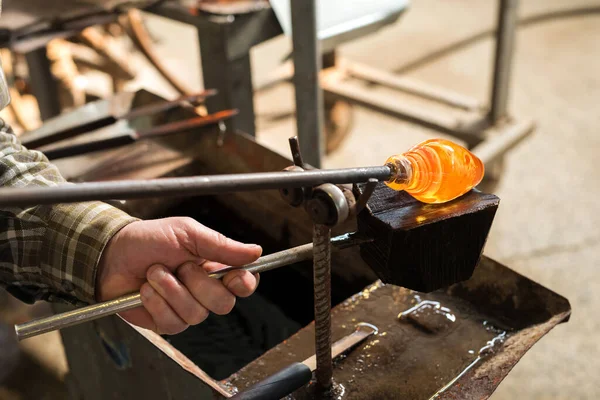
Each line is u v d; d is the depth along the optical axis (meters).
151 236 0.62
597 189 1.94
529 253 1.70
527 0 3.26
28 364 1.38
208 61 1.27
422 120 1.85
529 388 1.35
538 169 2.04
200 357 0.93
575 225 1.79
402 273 0.59
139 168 1.11
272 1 1.23
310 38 1.20
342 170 0.52
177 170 1.11
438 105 2.40
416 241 0.57
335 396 0.68
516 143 1.77
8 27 1.23
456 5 3.26
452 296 0.81
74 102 1.99
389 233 0.56
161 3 1.29
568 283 1.60
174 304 0.58
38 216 0.66
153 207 1.08
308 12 1.18
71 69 1.99
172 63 2.72
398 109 1.88
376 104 1.90
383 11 1.57
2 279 0.69
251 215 1.08
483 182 1.86
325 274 0.58
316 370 0.67
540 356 1.43
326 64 2.04
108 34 2.41
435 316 0.78
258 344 0.94
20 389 1.33
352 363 0.72
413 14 3.17
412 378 0.70
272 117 2.33
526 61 2.71
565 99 2.43
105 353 0.90
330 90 1.95
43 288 0.70
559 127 2.25
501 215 1.84
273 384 0.61
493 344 0.74
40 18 1.25
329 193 0.50
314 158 1.35
